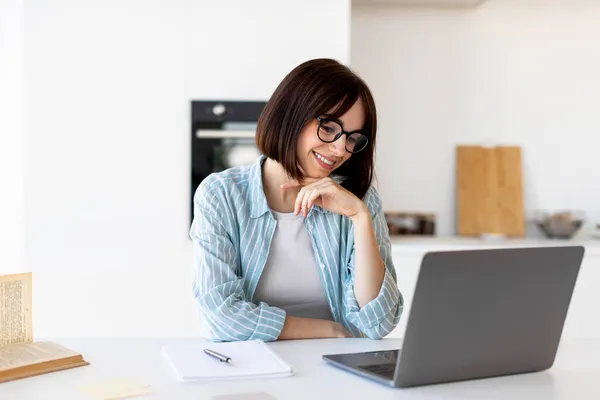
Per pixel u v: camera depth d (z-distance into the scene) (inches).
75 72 128.5
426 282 45.4
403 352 46.3
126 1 129.2
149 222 129.8
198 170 130.6
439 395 46.1
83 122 128.8
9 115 141.3
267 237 70.2
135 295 129.6
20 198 140.7
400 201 155.6
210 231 67.7
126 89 129.4
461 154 155.2
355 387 47.5
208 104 130.6
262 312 62.9
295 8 131.8
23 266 128.2
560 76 156.6
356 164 71.7
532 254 49.6
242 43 131.2
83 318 129.0
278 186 71.9
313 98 64.9
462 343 48.4
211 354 54.2
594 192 158.2
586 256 133.3
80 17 128.4
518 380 50.6
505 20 155.6
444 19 154.7
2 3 141.2
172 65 130.1
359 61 154.0
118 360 54.4
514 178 155.8
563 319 53.1
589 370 54.1
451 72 155.3
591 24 156.2
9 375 48.4
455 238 150.6
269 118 67.6
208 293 64.0
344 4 132.3
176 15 130.0
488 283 48.1
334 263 71.3
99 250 129.1
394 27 154.1
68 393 45.3
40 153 128.1
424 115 155.3
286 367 51.1
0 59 141.0
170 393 45.6
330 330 64.5
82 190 128.9
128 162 129.6
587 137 157.6
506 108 156.5
